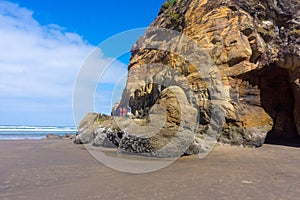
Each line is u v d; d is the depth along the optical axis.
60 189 5.14
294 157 9.15
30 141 19.17
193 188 5.16
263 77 13.84
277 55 12.96
